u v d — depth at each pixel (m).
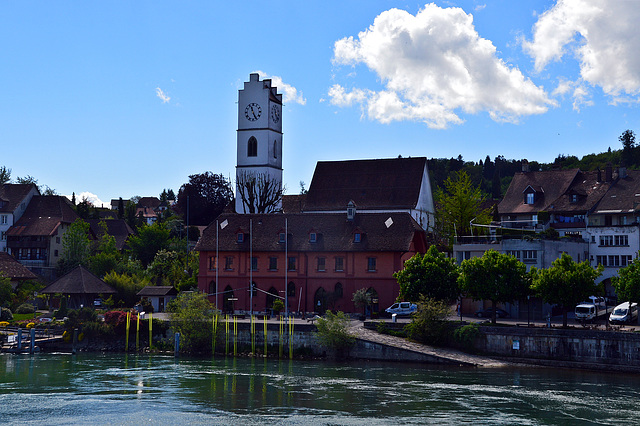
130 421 65.25
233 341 102.81
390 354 94.69
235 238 127.00
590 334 87.19
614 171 139.12
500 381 81.06
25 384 80.69
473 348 94.31
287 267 122.69
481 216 142.50
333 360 96.75
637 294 90.69
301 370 88.88
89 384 80.62
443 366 90.56
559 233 125.19
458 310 112.69
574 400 71.56
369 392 75.88
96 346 108.00
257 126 165.12
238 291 125.19
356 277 118.44
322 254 121.12
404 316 109.50
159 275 148.75
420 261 104.94
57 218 161.62
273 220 127.88
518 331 91.38
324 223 124.31
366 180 152.00
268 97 164.88
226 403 71.69
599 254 121.00
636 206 120.06
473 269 96.62
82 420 65.62
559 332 88.94
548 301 92.62
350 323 98.31
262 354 100.81
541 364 89.75
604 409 68.19
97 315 110.75
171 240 186.38
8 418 66.25
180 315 104.38
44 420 65.69
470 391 75.94
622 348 85.38
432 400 72.06
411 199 146.75
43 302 134.75
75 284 125.38
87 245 157.38
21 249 159.00
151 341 106.69
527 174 144.75
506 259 96.12
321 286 120.88
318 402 71.75
